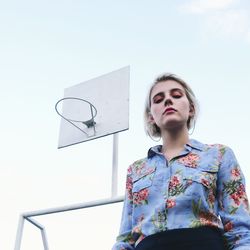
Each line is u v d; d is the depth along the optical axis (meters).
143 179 1.28
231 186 1.18
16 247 2.77
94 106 3.74
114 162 3.08
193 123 1.52
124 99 3.69
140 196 1.23
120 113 3.57
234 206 1.14
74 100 3.93
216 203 1.18
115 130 3.43
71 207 2.76
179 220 1.09
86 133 3.61
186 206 1.12
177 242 1.04
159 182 1.22
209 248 1.02
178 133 1.38
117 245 1.26
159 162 1.31
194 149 1.30
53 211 2.83
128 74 3.91
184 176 1.19
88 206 2.70
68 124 3.79
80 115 3.75
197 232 1.05
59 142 3.71
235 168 1.23
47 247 3.02
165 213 1.12
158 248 1.04
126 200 1.35
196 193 1.14
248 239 1.05
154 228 1.11
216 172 1.21
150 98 1.52
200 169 1.21
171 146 1.37
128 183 1.37
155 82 1.53
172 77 1.52
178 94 1.43
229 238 1.09
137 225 1.18
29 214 2.90
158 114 1.41
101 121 3.60
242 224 1.10
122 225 1.31
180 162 1.25
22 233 2.87
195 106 1.53
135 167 1.38
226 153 1.26
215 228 1.09
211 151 1.27
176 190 1.16
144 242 1.09
